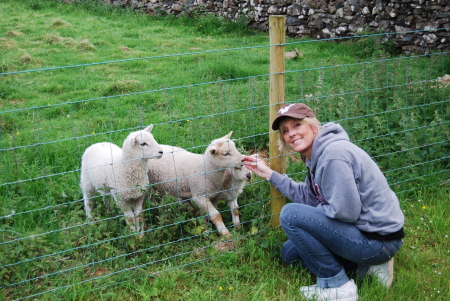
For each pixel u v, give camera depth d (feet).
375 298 10.36
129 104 24.02
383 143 16.06
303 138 10.41
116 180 13.12
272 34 11.60
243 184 14.07
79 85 27.48
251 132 18.70
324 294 10.36
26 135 19.63
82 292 10.42
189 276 11.38
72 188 15.35
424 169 15.74
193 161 14.03
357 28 36.76
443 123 16.15
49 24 44.14
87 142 18.75
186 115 21.63
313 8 39.78
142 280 11.02
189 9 48.47
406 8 34.14
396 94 17.84
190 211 13.23
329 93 19.11
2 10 51.31
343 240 10.04
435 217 13.51
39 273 11.01
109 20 48.42
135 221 13.23
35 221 13.52
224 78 28.48
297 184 11.56
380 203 9.94
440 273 11.39
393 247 10.20
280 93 11.93
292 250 11.59
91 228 11.72
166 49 37.37
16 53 33.86
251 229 12.68
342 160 9.56
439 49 32.22
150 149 12.78
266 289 10.98
